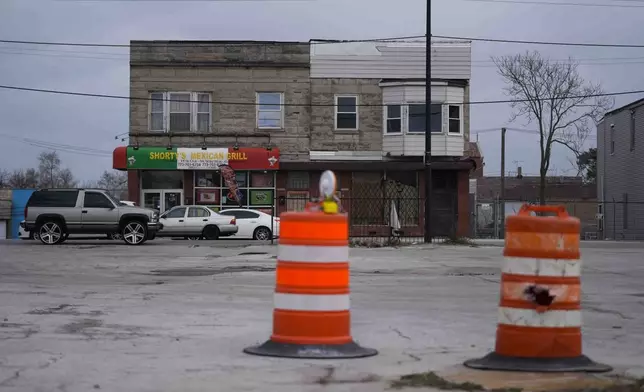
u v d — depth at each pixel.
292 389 6.16
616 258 21.78
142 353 7.65
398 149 36.91
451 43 37.41
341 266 7.39
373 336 8.79
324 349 7.29
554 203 61.78
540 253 6.78
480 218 57.59
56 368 6.94
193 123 37.12
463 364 7.15
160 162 36.34
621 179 45.25
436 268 18.20
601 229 47.91
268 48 37.22
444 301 12.06
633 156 43.22
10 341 8.29
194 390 6.12
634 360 7.48
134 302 11.60
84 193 26.78
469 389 6.12
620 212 45.44
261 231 32.16
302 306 7.30
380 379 6.52
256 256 21.36
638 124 42.53
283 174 37.06
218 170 36.78
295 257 7.33
